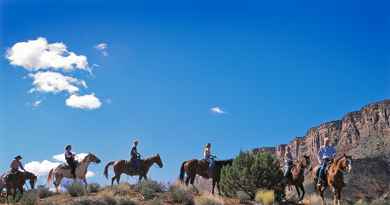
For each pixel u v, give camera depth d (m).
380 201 27.17
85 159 27.72
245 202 24.45
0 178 24.98
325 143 23.69
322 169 23.22
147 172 28.14
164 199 23.64
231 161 27.77
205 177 27.12
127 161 27.92
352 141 190.00
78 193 24.81
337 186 22.25
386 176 113.44
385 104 186.38
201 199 23.06
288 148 26.09
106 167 28.09
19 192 24.14
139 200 23.67
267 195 24.00
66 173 27.20
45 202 22.45
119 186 25.92
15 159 25.03
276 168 25.89
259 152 27.45
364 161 126.62
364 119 195.25
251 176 25.42
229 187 25.86
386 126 185.50
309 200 25.52
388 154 139.00
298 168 25.28
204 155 27.16
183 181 26.86
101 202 21.41
